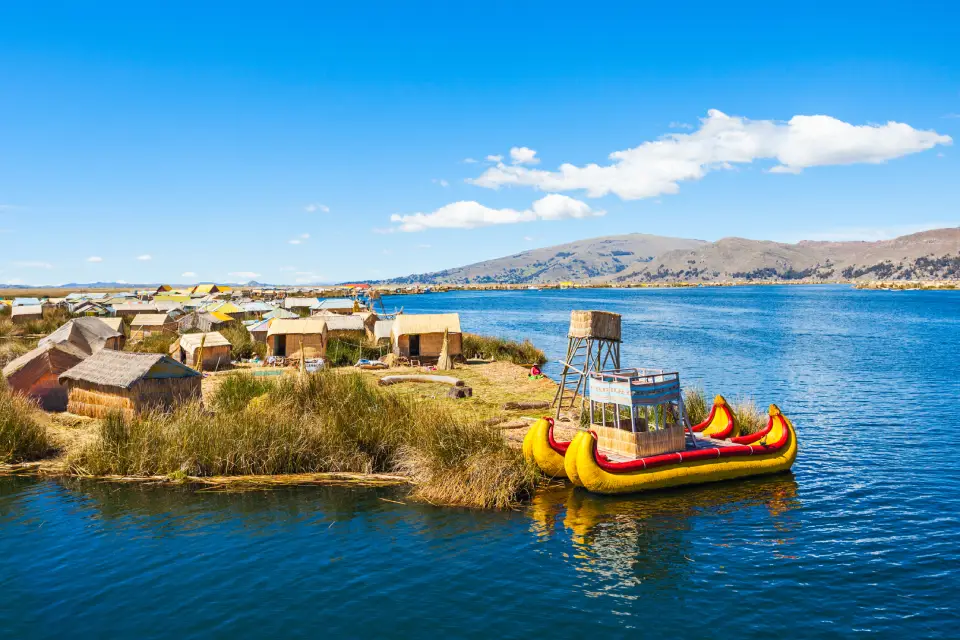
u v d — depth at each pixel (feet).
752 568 40.11
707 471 56.39
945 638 32.37
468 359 139.54
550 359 151.23
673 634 32.42
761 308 390.42
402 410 64.13
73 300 276.41
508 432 67.51
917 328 233.14
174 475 53.88
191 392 73.00
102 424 59.67
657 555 41.75
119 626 32.40
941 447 69.46
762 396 101.24
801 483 57.21
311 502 49.93
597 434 59.82
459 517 47.65
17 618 32.99
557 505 50.60
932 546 43.62
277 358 129.39
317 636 31.71
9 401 65.67
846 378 118.62
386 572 38.68
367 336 150.61
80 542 42.19
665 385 58.23
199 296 347.36
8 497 50.16
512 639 31.71
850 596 36.65
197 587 36.50
